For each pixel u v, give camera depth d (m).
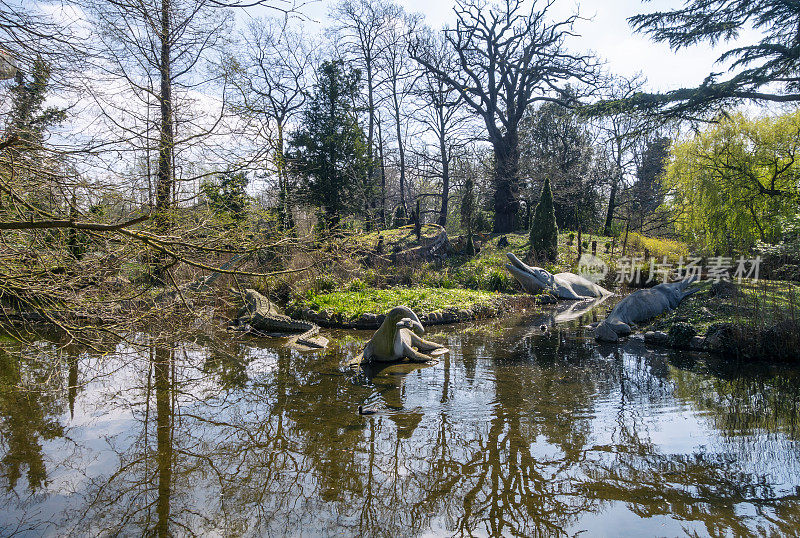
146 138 4.05
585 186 33.34
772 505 3.85
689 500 3.95
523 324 12.70
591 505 3.90
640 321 12.09
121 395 6.84
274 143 4.34
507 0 30.64
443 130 32.44
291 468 4.61
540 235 23.72
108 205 4.53
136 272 5.48
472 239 28.00
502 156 32.19
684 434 5.29
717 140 20.34
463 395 6.68
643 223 30.66
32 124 4.20
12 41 3.42
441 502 3.99
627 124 30.44
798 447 4.93
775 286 11.52
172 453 4.95
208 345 8.07
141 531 3.61
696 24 15.20
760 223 18.14
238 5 3.53
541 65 31.20
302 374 7.86
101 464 4.70
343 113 23.91
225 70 4.34
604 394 6.70
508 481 4.32
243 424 5.71
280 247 5.00
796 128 17.91
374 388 7.05
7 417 5.96
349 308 13.10
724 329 9.08
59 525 3.68
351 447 5.05
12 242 4.39
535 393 6.76
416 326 8.25
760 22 14.23
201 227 4.44
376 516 3.79
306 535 3.55
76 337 4.50
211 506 3.96
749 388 6.93
